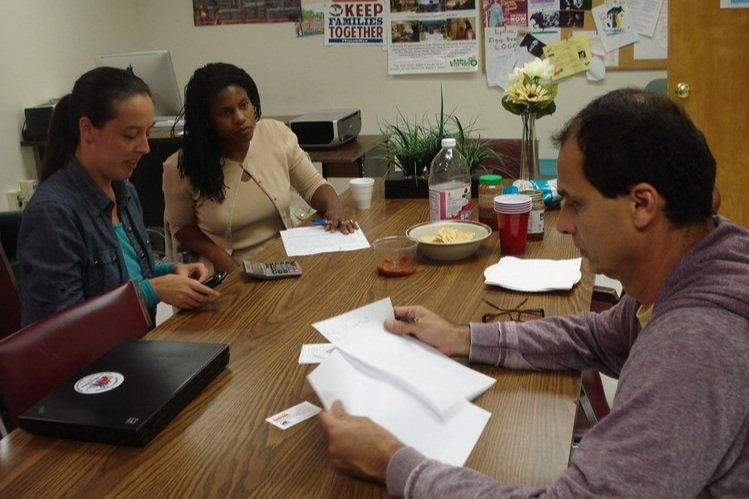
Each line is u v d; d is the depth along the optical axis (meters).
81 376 1.22
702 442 0.75
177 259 2.60
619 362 1.23
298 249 2.04
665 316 0.82
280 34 4.95
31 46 4.36
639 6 4.27
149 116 1.82
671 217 0.84
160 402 1.13
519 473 0.96
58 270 1.75
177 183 2.48
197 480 0.98
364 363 1.20
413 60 4.73
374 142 3.97
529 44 4.50
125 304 1.55
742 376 0.76
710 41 3.40
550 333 1.27
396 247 1.86
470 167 2.45
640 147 0.81
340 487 0.96
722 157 3.52
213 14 5.04
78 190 1.82
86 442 1.09
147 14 5.18
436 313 1.51
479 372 1.25
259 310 1.60
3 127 4.20
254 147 2.52
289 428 1.11
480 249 1.95
